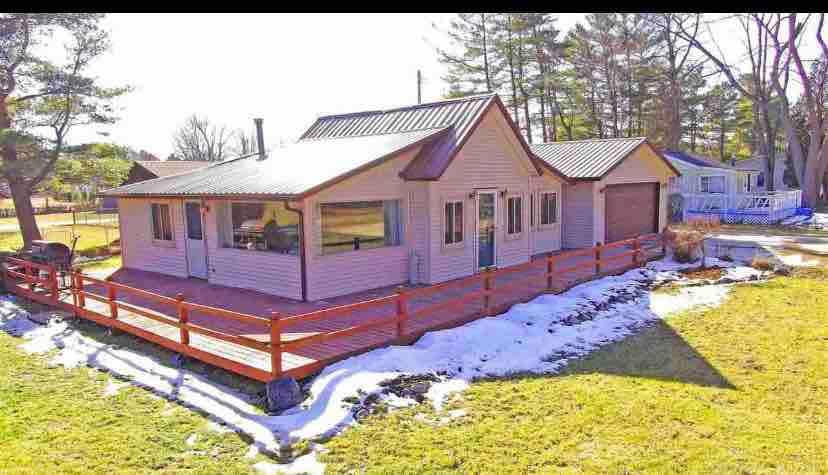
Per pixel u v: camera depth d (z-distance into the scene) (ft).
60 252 51.31
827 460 19.51
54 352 33.22
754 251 62.85
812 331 34.50
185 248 49.85
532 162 52.44
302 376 26.48
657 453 20.13
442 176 44.65
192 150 232.53
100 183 86.02
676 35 120.98
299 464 19.56
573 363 29.84
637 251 53.88
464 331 32.68
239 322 34.91
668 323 37.17
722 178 111.14
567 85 131.13
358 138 51.93
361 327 28.60
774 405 24.30
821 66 113.91
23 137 66.54
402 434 21.48
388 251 43.91
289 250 40.42
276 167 46.32
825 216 100.58
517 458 19.86
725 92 166.81
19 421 23.52
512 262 52.85
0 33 66.33
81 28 70.74
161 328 33.81
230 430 22.30
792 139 114.21
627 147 67.21
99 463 19.99
